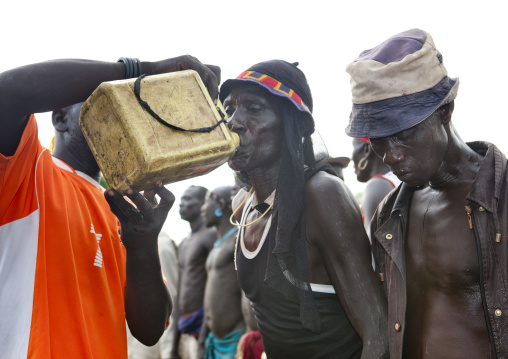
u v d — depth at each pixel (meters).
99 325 2.54
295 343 2.73
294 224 2.61
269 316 2.78
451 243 2.42
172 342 7.76
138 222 2.49
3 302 2.35
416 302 2.54
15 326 2.32
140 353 6.63
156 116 2.20
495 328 2.26
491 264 2.29
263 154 2.71
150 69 2.42
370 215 3.95
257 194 2.92
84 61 2.36
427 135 2.38
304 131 2.81
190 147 2.23
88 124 2.33
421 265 2.53
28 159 2.41
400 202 2.63
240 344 5.45
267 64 2.74
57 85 2.29
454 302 2.41
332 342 2.69
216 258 6.78
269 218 2.75
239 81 2.72
